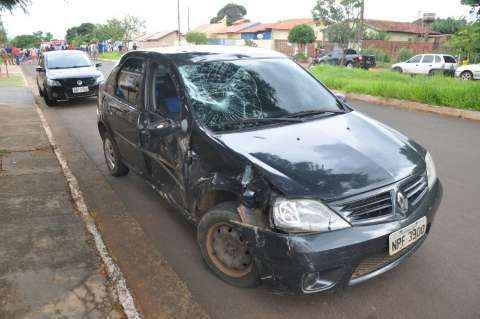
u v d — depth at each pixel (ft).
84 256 11.66
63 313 9.40
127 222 14.12
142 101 13.98
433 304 9.62
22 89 51.65
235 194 9.53
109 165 18.79
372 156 9.84
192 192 11.07
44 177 17.93
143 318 9.37
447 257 11.41
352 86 41.83
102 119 17.62
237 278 10.17
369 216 8.82
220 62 13.14
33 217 14.08
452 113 30.17
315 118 11.97
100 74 40.83
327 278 8.77
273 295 10.10
